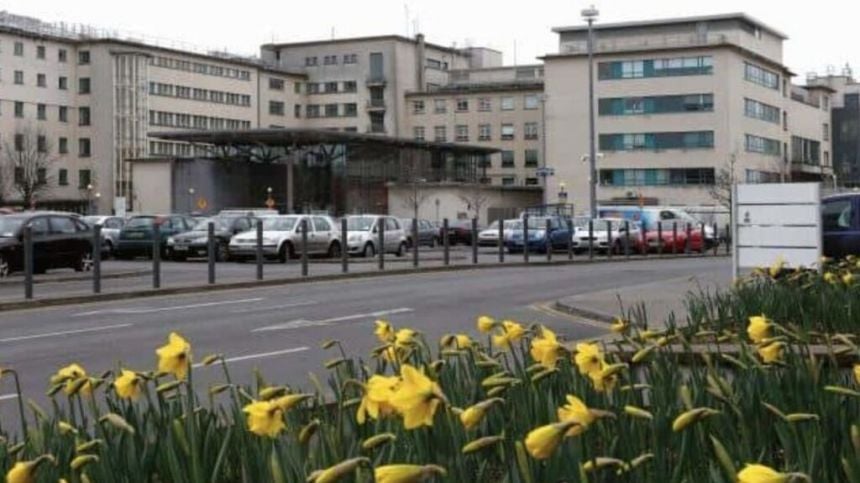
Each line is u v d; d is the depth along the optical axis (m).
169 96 104.75
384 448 3.81
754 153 92.19
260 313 16.53
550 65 93.12
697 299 13.00
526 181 109.50
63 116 101.94
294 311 16.80
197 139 85.12
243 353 11.84
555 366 4.84
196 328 14.48
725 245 51.47
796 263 13.30
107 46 101.56
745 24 91.69
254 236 34.97
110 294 19.56
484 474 3.71
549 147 93.25
